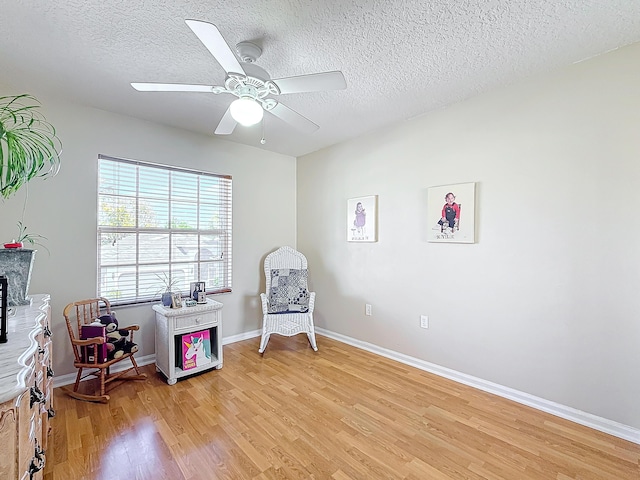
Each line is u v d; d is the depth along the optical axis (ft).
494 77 7.09
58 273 8.08
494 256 7.71
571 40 5.74
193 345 8.70
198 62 6.44
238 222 11.84
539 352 7.02
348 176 11.47
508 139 7.46
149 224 9.77
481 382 7.97
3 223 7.39
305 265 12.26
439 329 8.83
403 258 9.73
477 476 5.07
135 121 9.30
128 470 5.15
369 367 9.37
